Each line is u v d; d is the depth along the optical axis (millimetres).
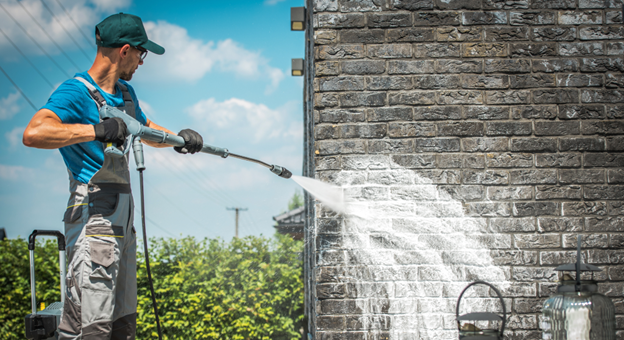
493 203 3297
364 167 3330
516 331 3199
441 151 3330
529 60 3393
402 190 3314
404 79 3375
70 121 2203
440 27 3408
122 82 2635
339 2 3424
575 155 3324
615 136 3340
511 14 3420
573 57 3396
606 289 3215
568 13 3426
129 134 2324
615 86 3379
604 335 2338
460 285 3248
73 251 2219
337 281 3254
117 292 2457
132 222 2457
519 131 3336
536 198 3295
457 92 3363
